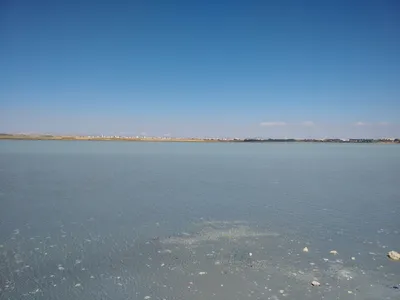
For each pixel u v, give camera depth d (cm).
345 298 1074
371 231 1748
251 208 2244
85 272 1259
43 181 3334
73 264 1328
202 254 1441
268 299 1071
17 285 1156
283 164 5644
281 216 2039
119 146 14062
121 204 2345
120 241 1590
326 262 1353
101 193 2738
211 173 4219
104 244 1549
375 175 4094
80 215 2042
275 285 1164
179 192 2817
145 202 2414
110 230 1755
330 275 1238
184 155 8031
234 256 1420
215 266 1320
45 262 1344
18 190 2817
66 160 5838
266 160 6575
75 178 3578
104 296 1088
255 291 1123
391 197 2628
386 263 1341
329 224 1872
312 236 1669
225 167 5022
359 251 1469
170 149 11619
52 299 1070
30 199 2467
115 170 4419
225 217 2017
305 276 1231
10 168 4403
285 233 1716
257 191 2891
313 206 2309
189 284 1171
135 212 2123
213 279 1210
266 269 1292
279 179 3681
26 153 7594
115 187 3039
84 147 11912
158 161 6053
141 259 1383
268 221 1928
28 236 1644
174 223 1886
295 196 2666
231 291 1123
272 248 1509
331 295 1094
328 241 1598
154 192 2811
